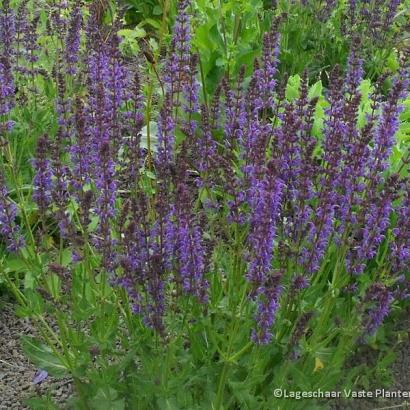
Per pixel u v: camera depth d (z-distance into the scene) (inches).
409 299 51.8
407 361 50.3
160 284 39.4
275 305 38.3
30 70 62.1
